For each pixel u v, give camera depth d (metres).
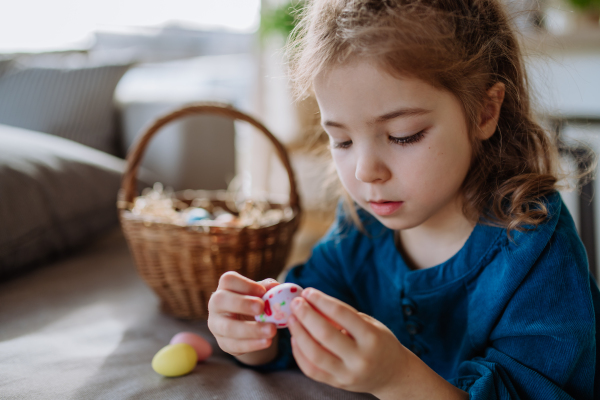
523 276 0.47
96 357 0.56
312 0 0.51
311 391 0.51
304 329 0.39
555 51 1.10
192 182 1.26
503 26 0.52
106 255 0.95
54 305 0.70
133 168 0.74
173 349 0.54
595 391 0.50
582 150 0.67
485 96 0.49
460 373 0.49
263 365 0.56
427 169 0.44
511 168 0.52
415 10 0.44
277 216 0.79
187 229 0.65
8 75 1.24
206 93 1.45
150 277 0.68
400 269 0.54
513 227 0.48
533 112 0.57
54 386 0.50
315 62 0.45
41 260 0.84
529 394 0.45
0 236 0.75
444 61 0.43
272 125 1.56
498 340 0.48
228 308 0.43
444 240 0.53
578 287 0.46
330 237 0.62
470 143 0.47
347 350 0.38
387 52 0.41
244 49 1.90
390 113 0.43
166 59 1.83
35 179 0.84
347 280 0.60
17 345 0.57
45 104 1.21
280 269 0.73
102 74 1.28
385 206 0.46
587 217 1.01
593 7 1.20
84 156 1.02
